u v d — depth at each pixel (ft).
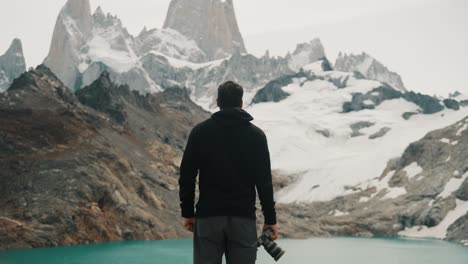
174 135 564.71
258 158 23.93
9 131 289.53
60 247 214.48
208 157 23.71
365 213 544.21
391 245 314.35
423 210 504.84
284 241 349.20
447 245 320.50
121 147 385.91
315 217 604.08
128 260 161.48
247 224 23.44
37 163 269.85
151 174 360.28
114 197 272.51
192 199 24.32
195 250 23.79
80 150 299.79
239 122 24.12
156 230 273.54
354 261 187.73
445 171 552.41
